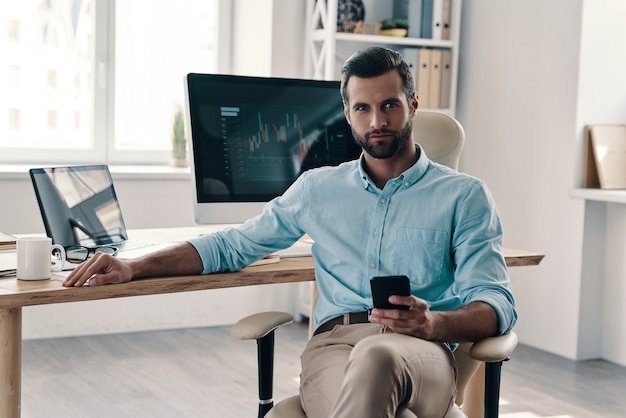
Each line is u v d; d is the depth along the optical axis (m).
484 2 4.58
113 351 4.09
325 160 2.94
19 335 1.95
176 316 4.52
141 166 4.58
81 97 4.47
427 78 4.57
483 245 2.07
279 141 2.87
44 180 2.36
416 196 2.13
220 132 2.79
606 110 4.18
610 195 3.91
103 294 2.01
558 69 4.19
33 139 4.38
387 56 2.07
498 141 4.52
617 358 4.16
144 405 3.39
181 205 4.39
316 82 2.94
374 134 2.07
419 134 2.82
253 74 4.63
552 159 4.23
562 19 4.16
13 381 1.94
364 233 2.16
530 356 4.23
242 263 2.26
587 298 4.17
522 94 4.38
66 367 3.82
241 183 2.81
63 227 2.38
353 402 1.71
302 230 2.28
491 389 1.95
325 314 2.19
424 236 2.11
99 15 4.45
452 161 2.83
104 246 2.41
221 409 3.38
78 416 3.25
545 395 3.67
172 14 4.65
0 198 3.97
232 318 4.64
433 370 1.84
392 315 1.85
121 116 4.59
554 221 4.24
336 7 4.32
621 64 4.19
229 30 4.77
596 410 3.51
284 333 4.49
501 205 4.51
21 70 4.33
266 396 2.12
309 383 2.03
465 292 2.05
